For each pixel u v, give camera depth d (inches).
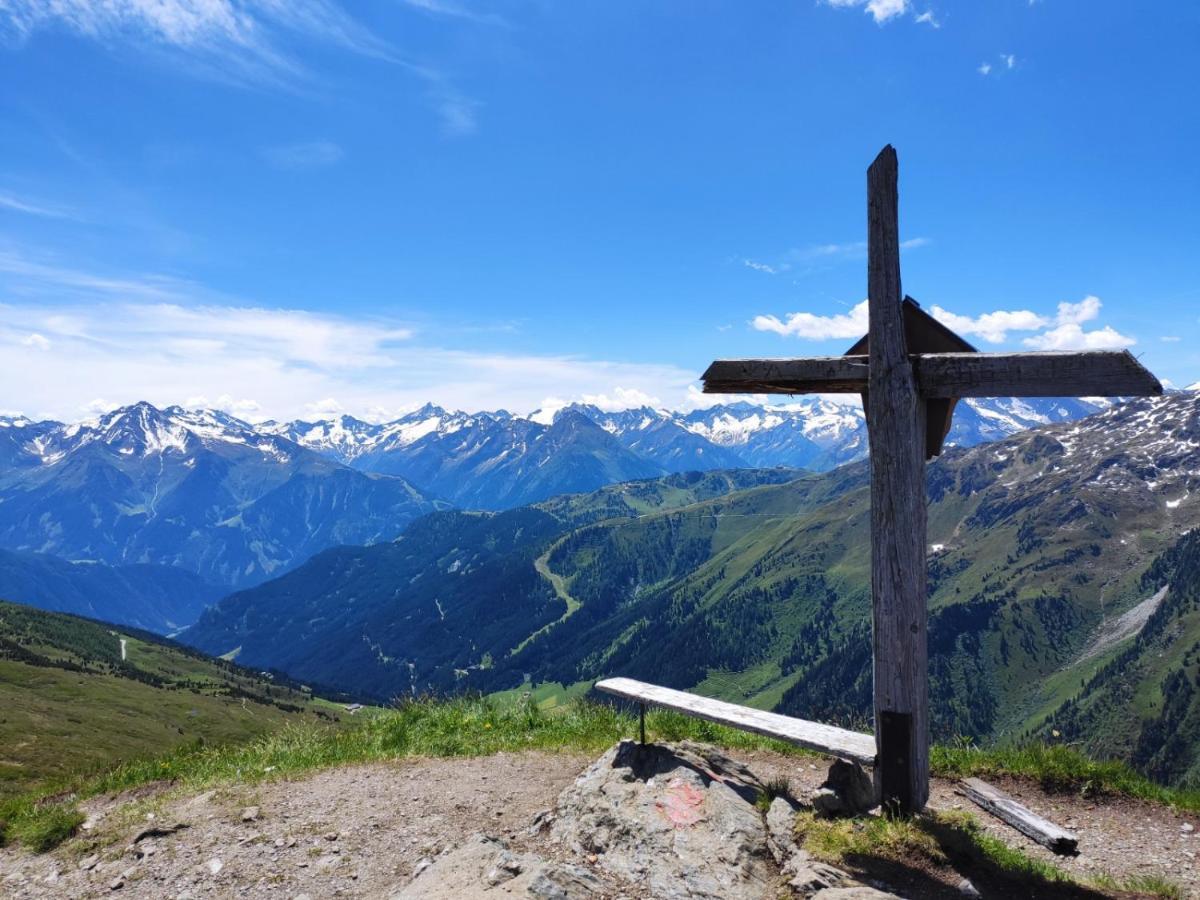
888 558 127.2
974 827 125.3
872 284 128.7
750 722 144.4
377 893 126.7
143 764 236.8
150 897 131.0
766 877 119.3
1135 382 113.8
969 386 124.2
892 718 127.1
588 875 120.2
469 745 205.3
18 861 154.6
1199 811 159.2
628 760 154.0
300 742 224.4
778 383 141.0
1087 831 152.9
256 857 140.8
